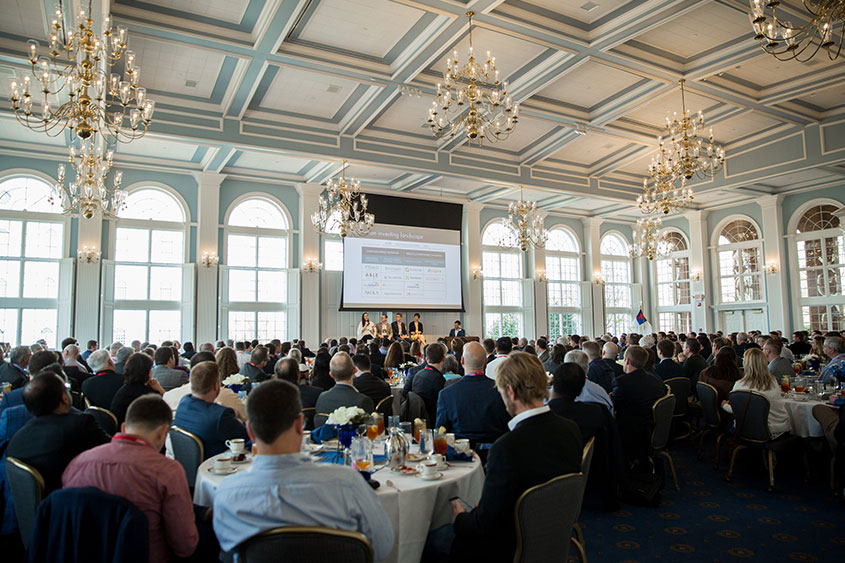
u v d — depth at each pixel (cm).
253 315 1377
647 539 381
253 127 1019
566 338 874
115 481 202
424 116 1112
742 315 1677
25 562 187
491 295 1697
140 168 1230
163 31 739
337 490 178
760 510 437
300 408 184
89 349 952
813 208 1523
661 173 1013
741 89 1030
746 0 755
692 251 1775
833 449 460
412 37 827
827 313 1484
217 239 1295
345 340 931
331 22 787
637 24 786
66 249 1160
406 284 1491
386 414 496
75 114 527
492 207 1714
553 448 224
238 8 738
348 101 1022
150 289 1263
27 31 722
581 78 1000
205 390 327
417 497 256
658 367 660
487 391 370
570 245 1859
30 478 244
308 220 1402
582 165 1445
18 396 405
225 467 278
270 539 164
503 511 214
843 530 391
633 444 473
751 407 496
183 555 213
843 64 946
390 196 1488
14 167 1118
